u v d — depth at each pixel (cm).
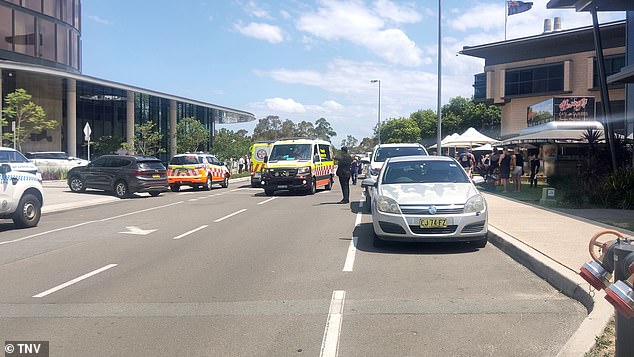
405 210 961
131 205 2027
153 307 659
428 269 846
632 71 1677
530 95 4650
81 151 4350
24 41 3791
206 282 780
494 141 3484
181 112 5403
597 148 1908
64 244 1127
